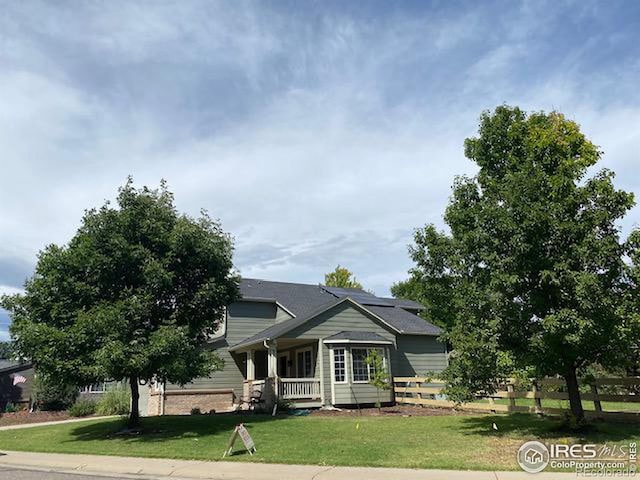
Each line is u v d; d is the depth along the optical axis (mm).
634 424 13016
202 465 10562
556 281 10633
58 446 14172
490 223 11859
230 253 17594
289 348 25359
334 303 23219
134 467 10758
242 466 10234
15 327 14945
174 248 16047
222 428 15820
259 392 21484
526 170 12117
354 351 22594
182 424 17031
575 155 12836
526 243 11141
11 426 21328
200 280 16938
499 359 11523
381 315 27047
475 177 14258
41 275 15531
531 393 16438
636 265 10977
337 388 21766
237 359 25453
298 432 14336
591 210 11258
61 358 14344
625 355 11570
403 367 25719
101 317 13961
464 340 12141
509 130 13812
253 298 26312
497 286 11555
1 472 11047
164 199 17250
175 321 15867
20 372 33469
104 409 23938
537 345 11219
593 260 10773
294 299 27438
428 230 14906
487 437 12242
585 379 14219
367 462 9938
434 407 20703
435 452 10711
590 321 10133
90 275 15523
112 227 15867
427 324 28203
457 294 13234
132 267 15648
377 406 20734
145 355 13961
